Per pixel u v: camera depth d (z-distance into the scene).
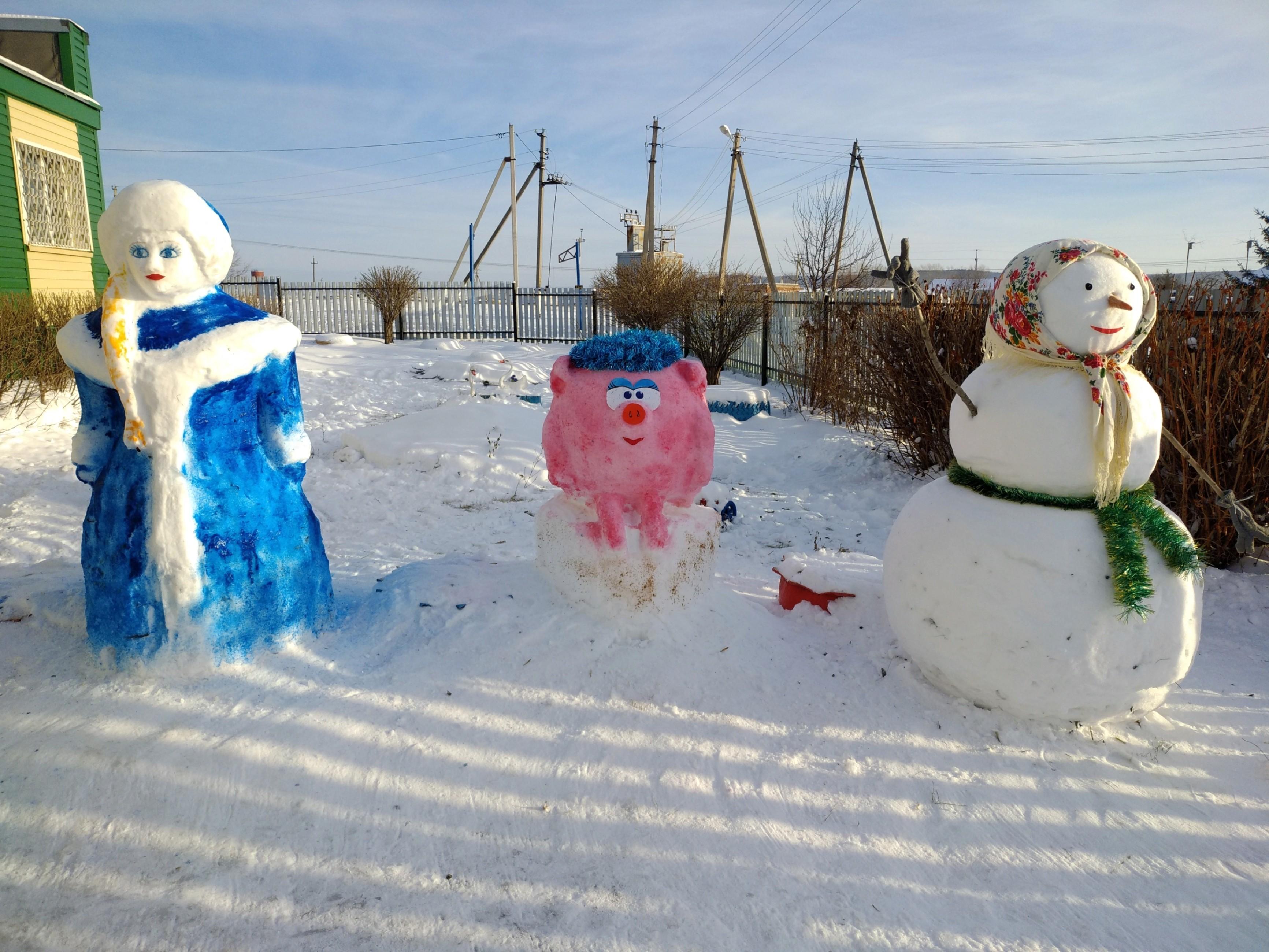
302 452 3.45
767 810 2.74
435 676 3.35
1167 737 3.18
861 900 2.41
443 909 2.35
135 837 2.58
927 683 3.44
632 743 3.04
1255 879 2.50
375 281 24.41
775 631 3.91
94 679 3.20
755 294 18.11
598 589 3.61
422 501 7.15
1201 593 3.05
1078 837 2.66
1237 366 5.30
